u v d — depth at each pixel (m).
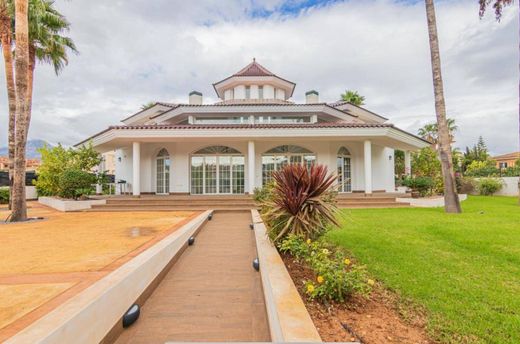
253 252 5.81
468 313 3.02
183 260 5.26
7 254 4.80
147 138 14.45
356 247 5.75
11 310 2.56
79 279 3.44
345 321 2.71
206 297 3.62
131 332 2.80
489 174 25.92
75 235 6.62
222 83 21.94
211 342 2.56
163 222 8.70
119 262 4.24
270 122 18.72
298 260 4.29
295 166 5.21
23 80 9.70
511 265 4.65
